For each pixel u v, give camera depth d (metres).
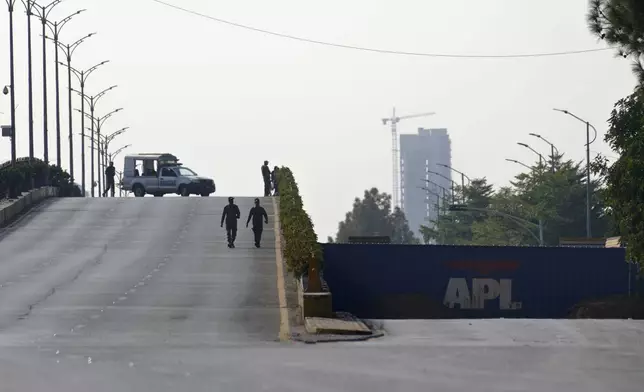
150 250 75.44
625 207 53.41
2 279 61.16
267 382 26.55
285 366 30.05
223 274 63.00
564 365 30.17
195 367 29.94
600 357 32.22
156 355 33.47
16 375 28.31
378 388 25.47
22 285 58.47
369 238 102.31
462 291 68.25
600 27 38.56
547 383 26.39
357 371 28.83
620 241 54.56
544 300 68.56
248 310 49.28
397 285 68.19
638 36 38.09
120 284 58.81
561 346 35.72
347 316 46.03
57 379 27.39
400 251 68.00
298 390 25.11
